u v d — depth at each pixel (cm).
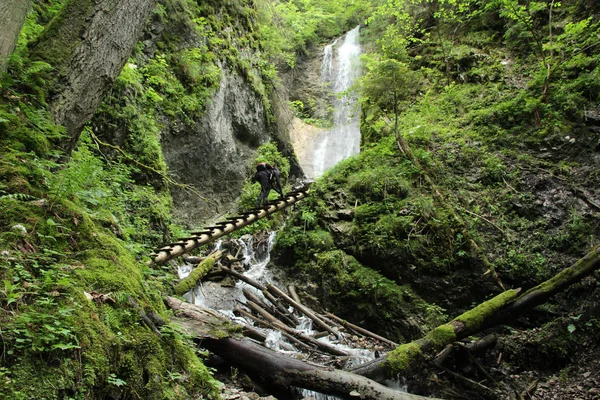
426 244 834
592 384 617
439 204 880
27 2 495
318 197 1015
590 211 819
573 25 1045
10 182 351
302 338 721
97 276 315
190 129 1209
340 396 471
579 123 941
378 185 947
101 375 254
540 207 852
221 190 1325
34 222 323
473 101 1130
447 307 791
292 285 906
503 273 785
